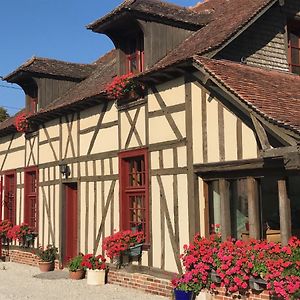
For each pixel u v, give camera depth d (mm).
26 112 14219
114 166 10047
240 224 7531
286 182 6672
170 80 8578
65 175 11867
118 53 9961
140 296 8445
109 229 10094
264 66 8820
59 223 12070
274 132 6199
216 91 7684
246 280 6668
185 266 7535
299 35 9680
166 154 8570
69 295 8773
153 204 8812
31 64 13086
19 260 13930
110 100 10281
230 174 7445
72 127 11750
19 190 14578
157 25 9352
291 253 6164
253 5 9109
